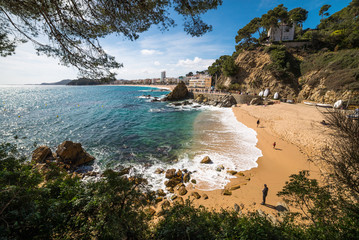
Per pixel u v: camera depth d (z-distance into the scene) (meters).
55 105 47.62
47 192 3.40
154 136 21.27
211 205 9.29
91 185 3.93
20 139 20.20
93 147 17.92
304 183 4.32
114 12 4.50
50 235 2.84
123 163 14.34
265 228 3.66
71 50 4.74
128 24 5.04
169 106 45.28
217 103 44.84
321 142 15.31
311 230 3.61
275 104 37.47
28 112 36.94
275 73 45.12
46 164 12.12
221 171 12.77
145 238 3.99
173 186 11.23
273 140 18.39
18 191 2.67
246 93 47.19
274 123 24.09
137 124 27.28
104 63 5.05
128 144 18.69
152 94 83.75
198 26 5.66
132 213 3.64
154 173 12.71
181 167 13.52
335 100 31.22
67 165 13.08
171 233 4.15
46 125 26.48
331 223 3.67
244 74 54.53
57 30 4.39
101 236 3.12
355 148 4.28
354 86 28.08
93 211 3.56
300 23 62.19
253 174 12.23
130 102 53.44
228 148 16.89
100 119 30.78
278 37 54.78
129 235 3.53
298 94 41.25
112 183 3.85
